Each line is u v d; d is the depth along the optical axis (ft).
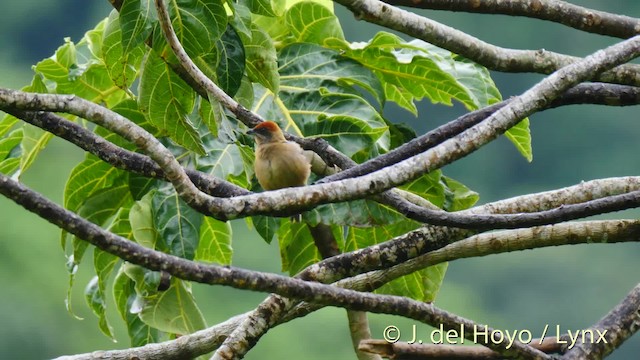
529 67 36.68
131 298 39.73
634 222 32.68
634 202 29.91
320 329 90.43
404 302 29.63
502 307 104.78
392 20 34.58
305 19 38.58
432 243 32.37
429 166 29.17
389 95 41.47
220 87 33.71
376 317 86.12
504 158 126.62
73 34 123.85
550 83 30.99
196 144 33.37
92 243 25.38
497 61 36.37
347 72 38.19
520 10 35.78
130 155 31.48
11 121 38.04
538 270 106.32
